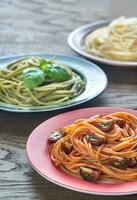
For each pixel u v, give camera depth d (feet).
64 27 4.67
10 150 2.53
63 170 2.20
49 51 3.98
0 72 3.13
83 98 2.91
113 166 2.15
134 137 2.26
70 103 2.85
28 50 4.01
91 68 3.31
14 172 2.32
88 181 2.10
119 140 2.26
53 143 2.35
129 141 2.23
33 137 2.42
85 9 5.38
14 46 4.11
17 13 5.18
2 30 4.57
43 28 4.63
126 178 2.12
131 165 2.16
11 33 4.48
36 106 2.87
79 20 4.93
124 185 2.05
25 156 2.46
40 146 2.35
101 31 4.25
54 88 2.97
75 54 3.88
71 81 3.07
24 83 2.95
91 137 2.25
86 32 4.25
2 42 4.22
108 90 3.24
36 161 2.23
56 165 2.21
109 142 2.25
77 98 2.92
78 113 2.68
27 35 4.41
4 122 2.83
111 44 4.02
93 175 2.09
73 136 2.31
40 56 3.49
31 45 4.13
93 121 2.38
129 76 3.46
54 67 3.08
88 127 2.32
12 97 2.99
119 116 2.47
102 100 3.09
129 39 4.06
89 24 4.41
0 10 5.30
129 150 2.21
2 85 3.03
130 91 3.22
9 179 2.27
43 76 2.98
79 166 2.18
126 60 3.84
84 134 2.32
